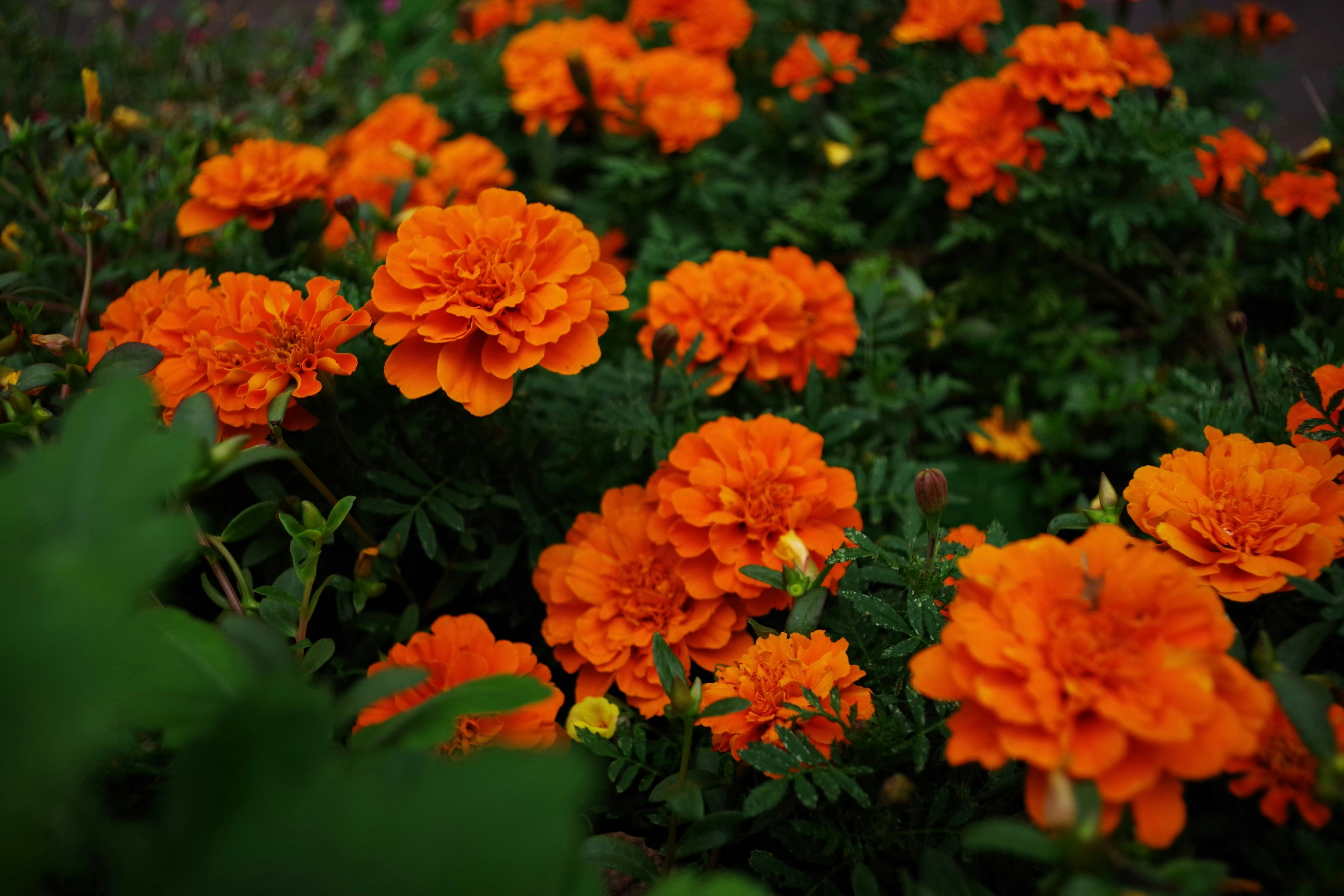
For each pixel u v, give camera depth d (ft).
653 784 1.38
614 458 1.61
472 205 1.46
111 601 1.02
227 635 1.17
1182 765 1.12
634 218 1.98
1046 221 1.84
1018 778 1.25
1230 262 1.76
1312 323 1.61
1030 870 1.25
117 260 1.69
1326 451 1.31
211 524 1.44
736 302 1.62
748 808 1.21
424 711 1.15
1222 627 1.15
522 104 1.99
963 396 1.86
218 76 2.48
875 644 1.37
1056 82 1.76
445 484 1.49
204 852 1.01
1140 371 1.75
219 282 1.60
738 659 1.38
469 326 1.38
